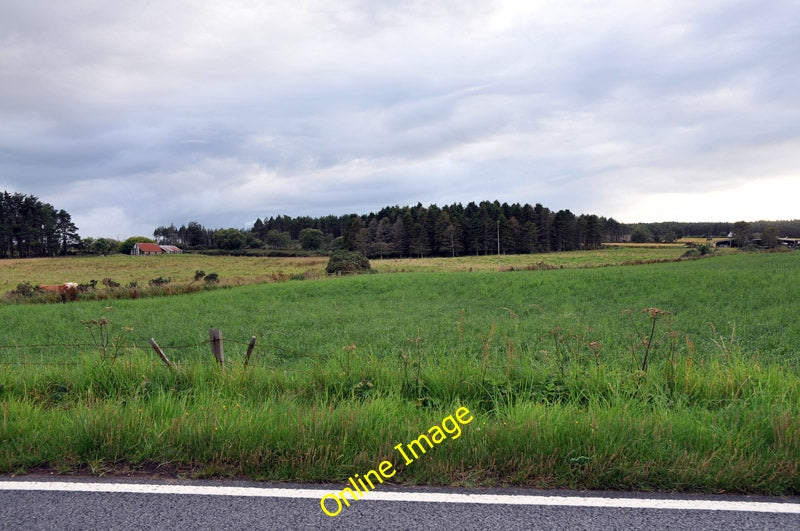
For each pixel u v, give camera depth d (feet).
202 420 14.74
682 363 21.77
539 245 479.00
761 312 61.00
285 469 12.47
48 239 426.10
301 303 87.61
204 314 74.90
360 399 18.78
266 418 15.16
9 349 45.03
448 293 99.60
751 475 11.77
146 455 13.32
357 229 465.88
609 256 365.40
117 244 531.91
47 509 10.62
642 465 12.32
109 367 21.67
